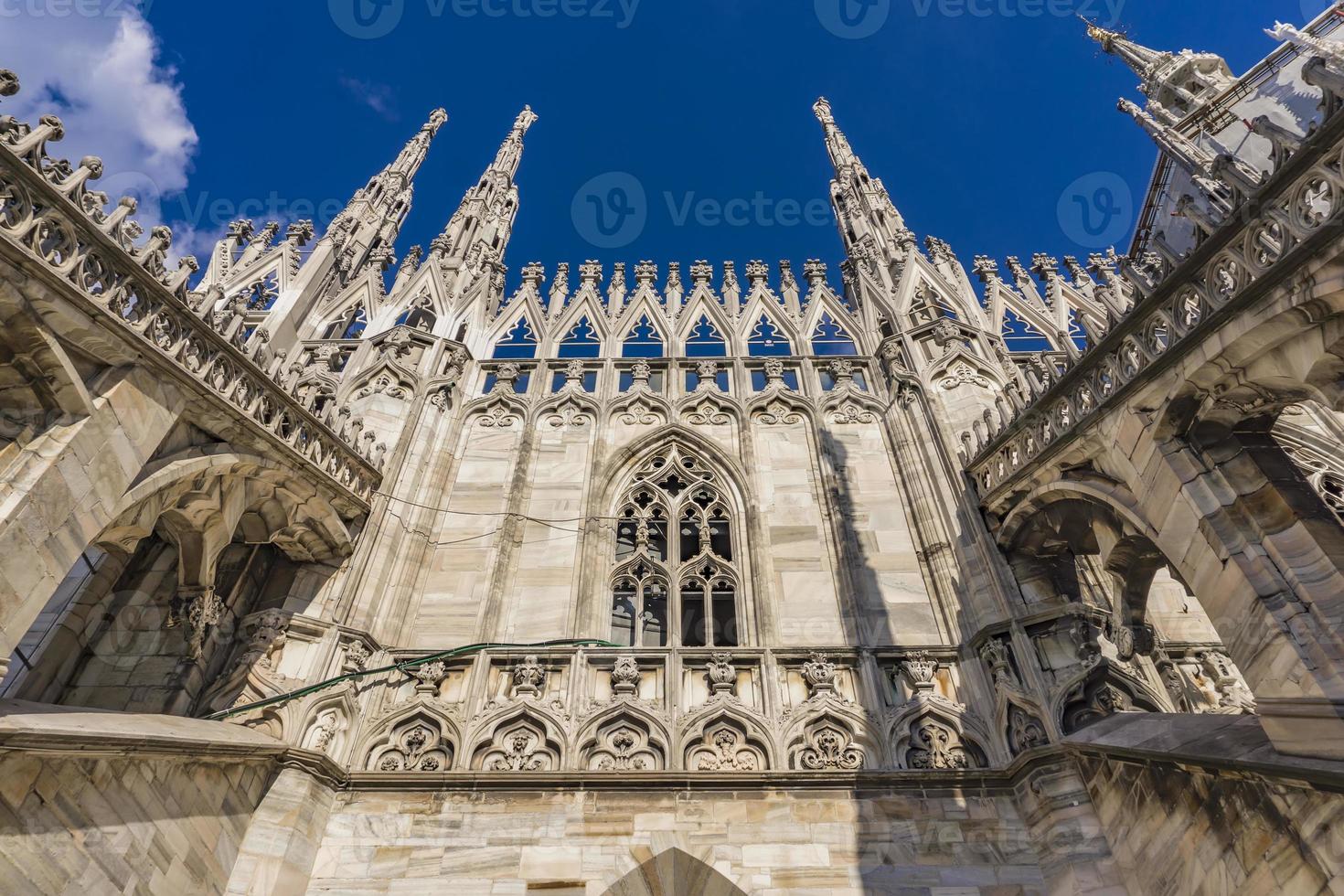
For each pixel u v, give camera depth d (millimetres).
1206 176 18656
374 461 13508
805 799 9945
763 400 16422
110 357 8008
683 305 20000
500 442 15789
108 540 8773
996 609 11547
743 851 9477
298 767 9812
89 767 7188
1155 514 8461
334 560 12375
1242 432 8016
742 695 11367
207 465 9344
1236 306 7172
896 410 15633
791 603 12781
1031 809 9617
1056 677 10453
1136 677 10312
